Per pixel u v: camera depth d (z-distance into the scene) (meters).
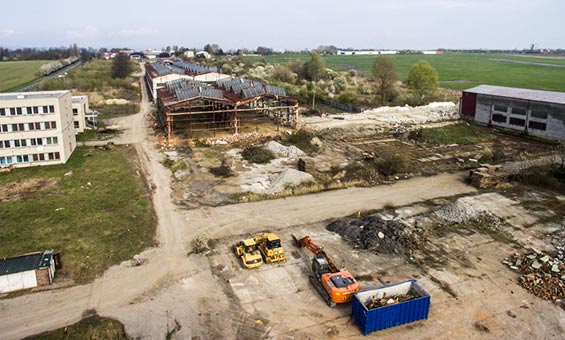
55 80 123.94
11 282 25.89
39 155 50.81
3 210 37.91
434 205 40.41
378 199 41.75
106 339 21.89
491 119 74.06
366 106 97.06
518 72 191.25
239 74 149.88
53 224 35.09
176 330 22.62
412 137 66.12
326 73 144.88
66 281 27.12
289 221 36.44
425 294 23.67
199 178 46.88
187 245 32.00
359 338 22.16
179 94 62.09
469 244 32.62
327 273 26.03
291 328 22.88
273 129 69.12
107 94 113.06
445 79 161.12
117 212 37.62
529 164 49.38
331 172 48.91
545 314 24.39
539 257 30.19
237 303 25.02
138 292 26.02
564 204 40.50
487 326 23.27
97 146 60.00
